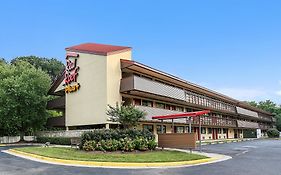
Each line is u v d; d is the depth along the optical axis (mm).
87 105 33969
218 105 54250
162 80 39969
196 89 47812
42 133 41125
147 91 33062
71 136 35156
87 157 18734
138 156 19391
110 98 31750
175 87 41438
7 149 27922
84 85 34781
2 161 18281
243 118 73812
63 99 39062
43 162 17797
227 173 14156
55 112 48062
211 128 55438
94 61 33688
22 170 14727
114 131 23219
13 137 42531
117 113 25094
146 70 34562
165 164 17422
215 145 37031
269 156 22734
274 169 15469
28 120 39750
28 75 40344
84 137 23000
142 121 33344
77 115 35344
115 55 33156
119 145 22078
